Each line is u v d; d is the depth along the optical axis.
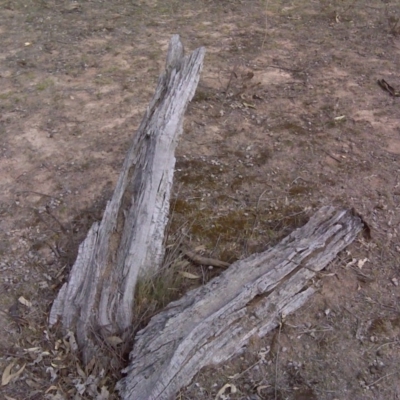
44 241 1.75
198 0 3.13
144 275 1.54
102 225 1.53
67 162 2.02
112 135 2.14
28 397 1.42
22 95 2.36
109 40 2.75
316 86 2.42
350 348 1.51
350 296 1.61
